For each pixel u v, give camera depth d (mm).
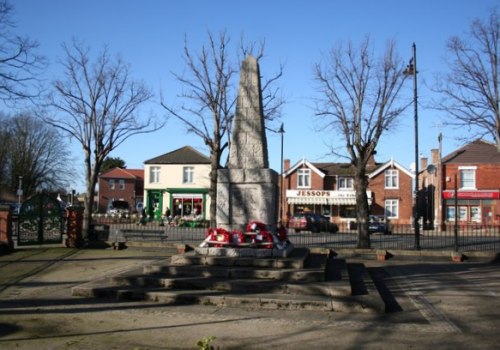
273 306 9578
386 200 49406
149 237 23688
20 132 63188
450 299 11062
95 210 67312
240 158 13953
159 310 9305
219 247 12906
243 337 7559
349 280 11234
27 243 21000
